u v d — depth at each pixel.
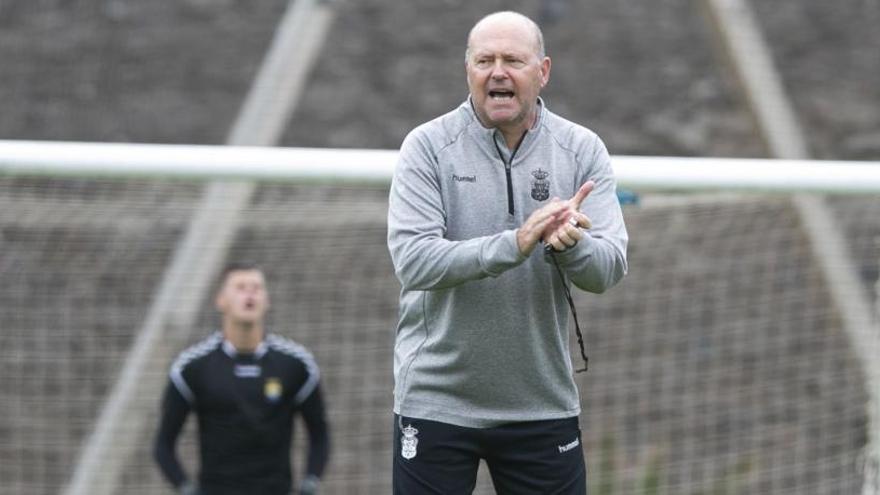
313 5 27.52
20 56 36.62
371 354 23.78
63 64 36.81
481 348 12.34
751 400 23.14
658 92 38.41
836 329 21.97
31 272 23.03
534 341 12.41
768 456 22.61
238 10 40.66
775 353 23.03
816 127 38.16
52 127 34.78
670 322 23.78
